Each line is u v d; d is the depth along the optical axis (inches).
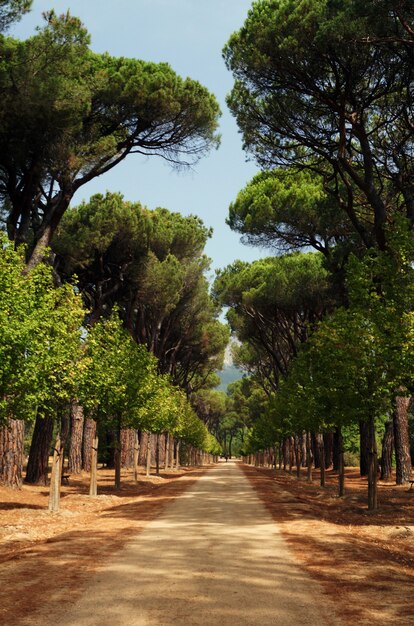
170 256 1446.9
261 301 1648.6
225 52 902.4
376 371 663.8
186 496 866.8
